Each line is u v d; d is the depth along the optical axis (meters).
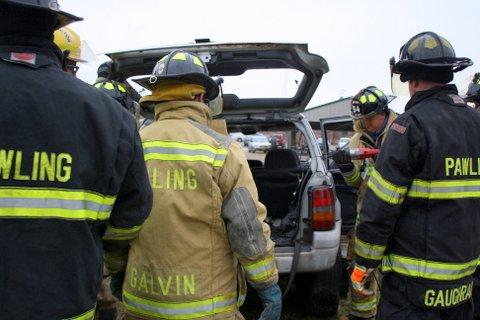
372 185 1.91
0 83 1.11
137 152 1.30
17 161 1.08
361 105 3.30
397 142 1.85
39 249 1.08
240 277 1.81
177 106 1.77
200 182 1.65
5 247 1.06
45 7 1.17
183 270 1.63
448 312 1.94
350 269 3.64
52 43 1.23
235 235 1.65
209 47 3.08
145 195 1.34
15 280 1.06
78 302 1.13
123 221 1.33
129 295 1.74
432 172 1.82
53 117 1.13
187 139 1.70
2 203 1.07
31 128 1.10
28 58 1.17
